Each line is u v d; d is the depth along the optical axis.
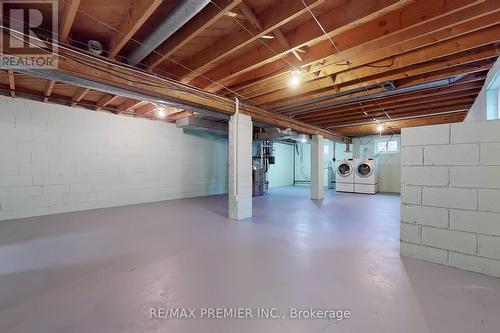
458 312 1.62
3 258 2.49
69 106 4.77
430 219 2.43
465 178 2.26
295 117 5.87
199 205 5.62
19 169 4.21
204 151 7.36
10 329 1.43
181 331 1.44
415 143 2.52
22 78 3.62
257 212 4.92
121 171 5.53
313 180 6.97
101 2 1.96
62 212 4.68
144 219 4.21
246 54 2.86
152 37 2.24
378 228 3.71
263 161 8.39
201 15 2.08
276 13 2.03
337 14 2.10
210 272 2.20
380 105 4.81
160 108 5.13
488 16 2.04
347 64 2.91
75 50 2.38
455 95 4.18
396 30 2.13
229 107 4.03
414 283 2.00
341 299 1.78
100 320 1.53
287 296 1.81
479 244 2.19
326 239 3.15
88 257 2.53
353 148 9.53
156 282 2.01
